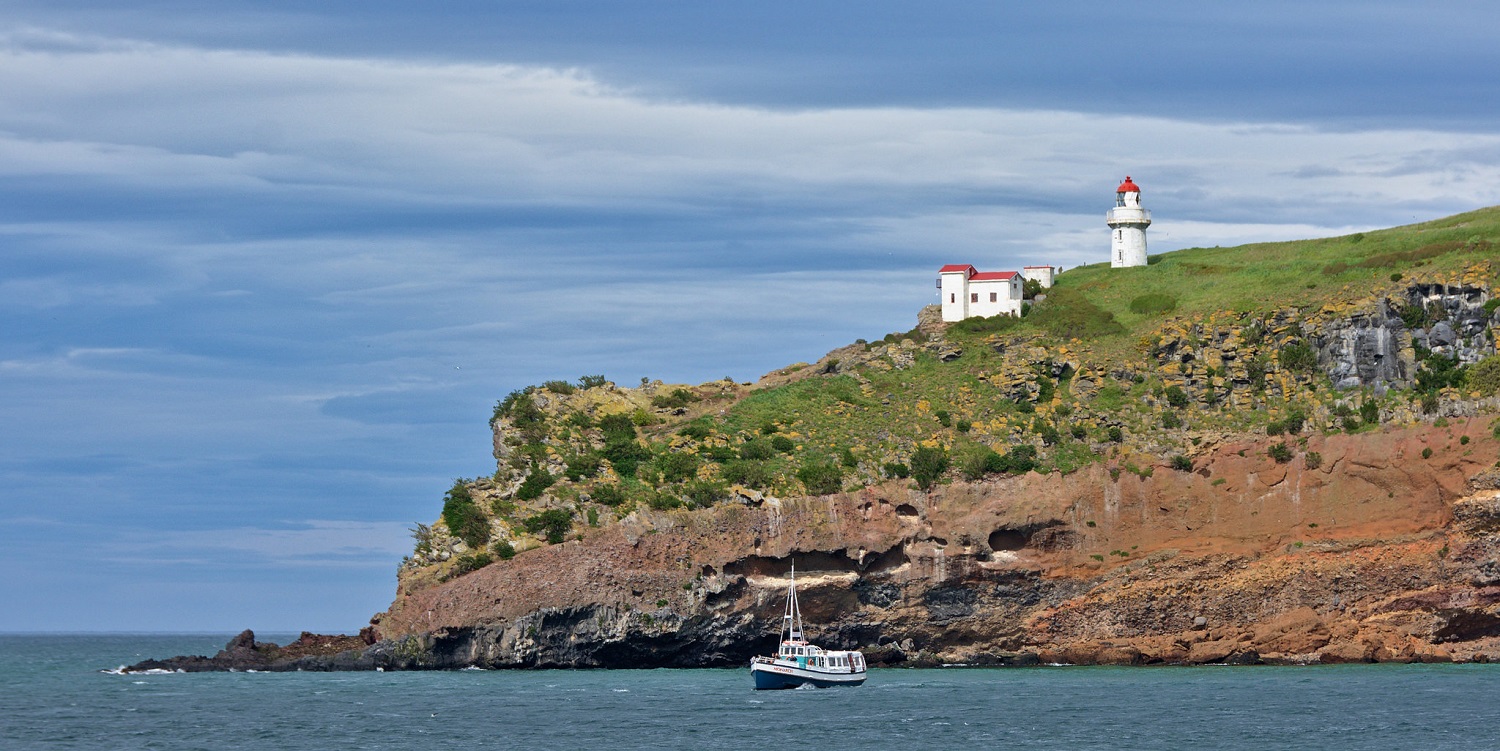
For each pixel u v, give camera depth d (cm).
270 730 10000
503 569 13512
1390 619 13000
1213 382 14925
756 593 13500
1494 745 8912
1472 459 12900
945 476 14225
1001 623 13775
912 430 15188
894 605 13725
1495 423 13000
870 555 13650
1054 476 14062
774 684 11819
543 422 15312
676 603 13325
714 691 11744
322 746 9350
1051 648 13675
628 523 13588
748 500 13825
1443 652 12875
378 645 13838
